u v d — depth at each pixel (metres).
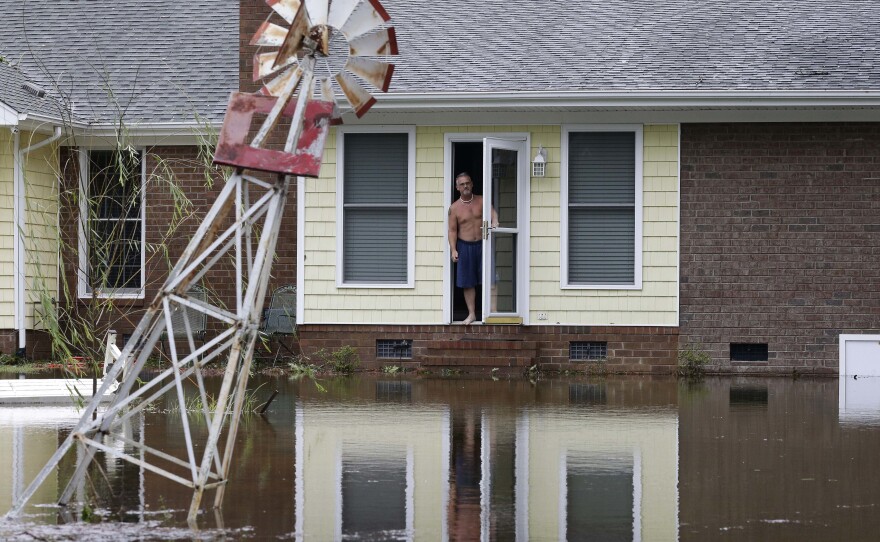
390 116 18.27
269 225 7.42
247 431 11.23
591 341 18.08
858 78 17.59
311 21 7.78
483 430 11.37
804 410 13.11
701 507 7.84
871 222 17.83
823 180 17.88
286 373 17.84
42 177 19.05
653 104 17.53
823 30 19.09
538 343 18.06
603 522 7.39
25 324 18.77
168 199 19.34
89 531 7.05
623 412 12.87
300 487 8.48
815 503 7.97
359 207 18.45
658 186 18.02
